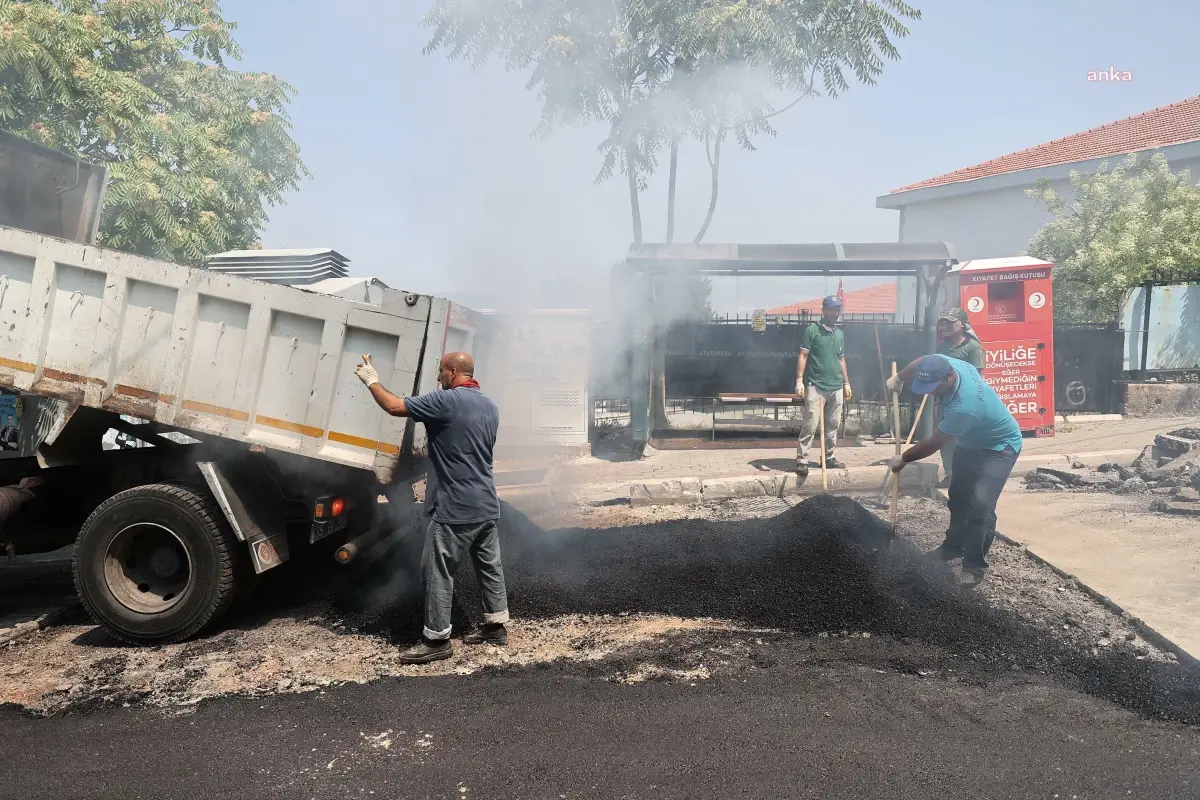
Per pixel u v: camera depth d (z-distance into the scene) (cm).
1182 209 1324
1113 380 1205
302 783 287
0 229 450
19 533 500
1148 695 338
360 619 468
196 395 448
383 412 435
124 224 895
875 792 273
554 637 430
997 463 482
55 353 455
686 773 287
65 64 898
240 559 447
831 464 817
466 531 404
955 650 395
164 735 327
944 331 701
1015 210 1883
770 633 426
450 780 286
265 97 1162
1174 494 647
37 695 374
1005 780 279
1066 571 492
